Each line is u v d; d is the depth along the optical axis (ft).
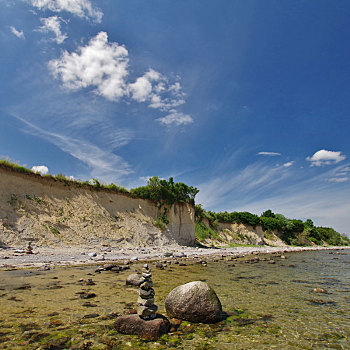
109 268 48.67
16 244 64.95
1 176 74.64
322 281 44.16
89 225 88.74
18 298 26.66
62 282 35.27
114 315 22.39
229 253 107.55
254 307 27.04
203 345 17.46
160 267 55.36
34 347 15.94
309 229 278.87
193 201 143.84
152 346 16.96
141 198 119.55
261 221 222.69
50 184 87.66
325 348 17.56
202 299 22.49
